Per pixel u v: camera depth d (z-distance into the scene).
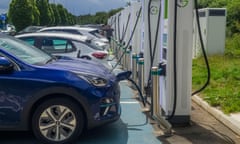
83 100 5.40
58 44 9.78
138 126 6.51
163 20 6.59
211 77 10.22
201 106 7.94
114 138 5.87
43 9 47.16
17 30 34.94
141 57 9.81
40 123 5.46
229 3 24.73
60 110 5.45
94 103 5.45
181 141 5.74
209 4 26.17
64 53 9.77
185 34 6.25
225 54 15.05
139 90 8.33
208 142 5.70
